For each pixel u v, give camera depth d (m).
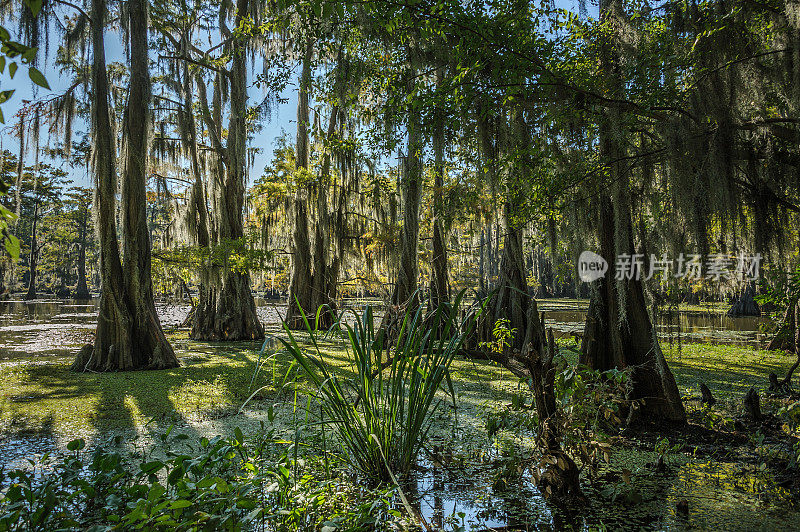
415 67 6.28
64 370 8.76
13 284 48.38
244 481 2.84
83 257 41.66
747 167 4.61
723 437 4.69
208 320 14.23
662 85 4.64
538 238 7.51
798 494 3.39
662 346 11.58
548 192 5.07
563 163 5.24
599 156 5.26
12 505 2.50
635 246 5.09
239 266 12.73
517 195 5.38
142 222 9.32
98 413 5.65
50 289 51.75
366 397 3.44
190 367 9.11
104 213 8.94
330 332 3.49
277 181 16.62
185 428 4.98
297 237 15.92
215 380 7.61
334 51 5.95
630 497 3.26
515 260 9.30
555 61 4.60
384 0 3.87
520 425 4.77
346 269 17.78
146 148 9.43
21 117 9.73
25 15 8.45
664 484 3.60
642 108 4.44
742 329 16.52
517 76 4.38
